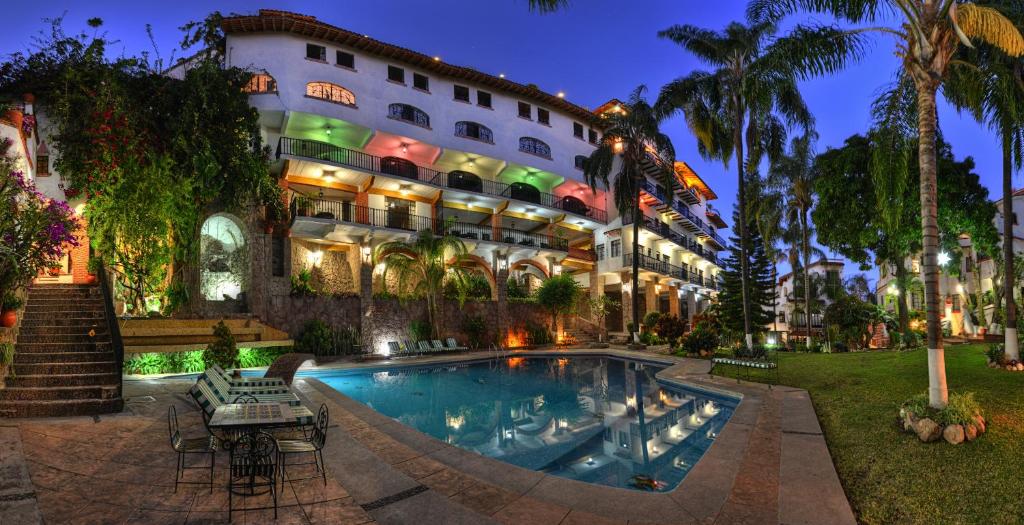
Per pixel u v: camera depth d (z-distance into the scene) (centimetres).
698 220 4950
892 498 520
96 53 1672
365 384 1547
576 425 984
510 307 3062
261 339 1742
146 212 1533
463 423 1009
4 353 813
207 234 2197
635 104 2641
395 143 2739
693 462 730
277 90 2322
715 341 2202
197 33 1930
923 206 813
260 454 471
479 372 1861
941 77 836
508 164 3128
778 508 497
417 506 484
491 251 3108
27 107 1575
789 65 1172
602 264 3709
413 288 2822
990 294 2931
